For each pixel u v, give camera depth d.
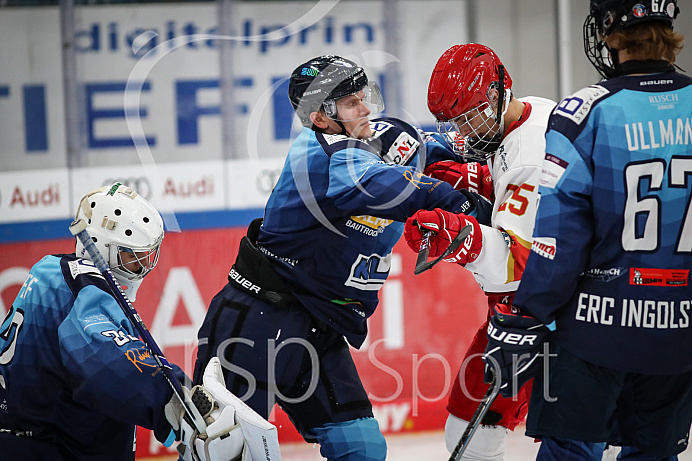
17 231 11.23
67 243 11.35
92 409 6.12
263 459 5.82
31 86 11.10
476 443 7.62
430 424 11.63
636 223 5.34
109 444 6.36
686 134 5.32
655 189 5.29
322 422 6.95
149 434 10.90
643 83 5.38
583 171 5.39
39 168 11.22
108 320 5.98
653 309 5.43
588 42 6.12
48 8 11.00
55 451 6.15
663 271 5.39
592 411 5.74
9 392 6.07
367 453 6.85
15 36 10.98
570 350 5.71
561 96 11.66
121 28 11.19
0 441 6.04
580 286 5.64
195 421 5.74
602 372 5.70
